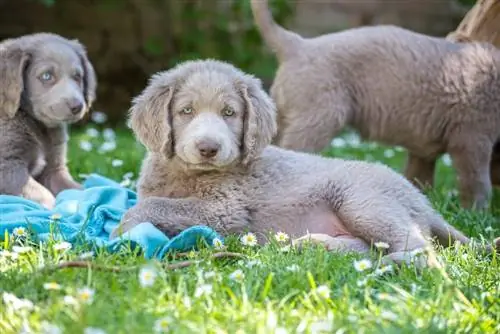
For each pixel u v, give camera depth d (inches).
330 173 265.4
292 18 665.6
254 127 259.8
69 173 375.9
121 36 672.4
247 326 178.5
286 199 260.7
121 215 279.0
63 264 212.2
